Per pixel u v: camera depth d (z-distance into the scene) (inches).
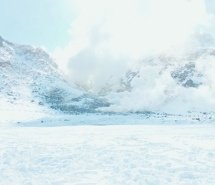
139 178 496.1
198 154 692.7
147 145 874.1
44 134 1504.7
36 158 700.0
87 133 1546.5
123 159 651.5
